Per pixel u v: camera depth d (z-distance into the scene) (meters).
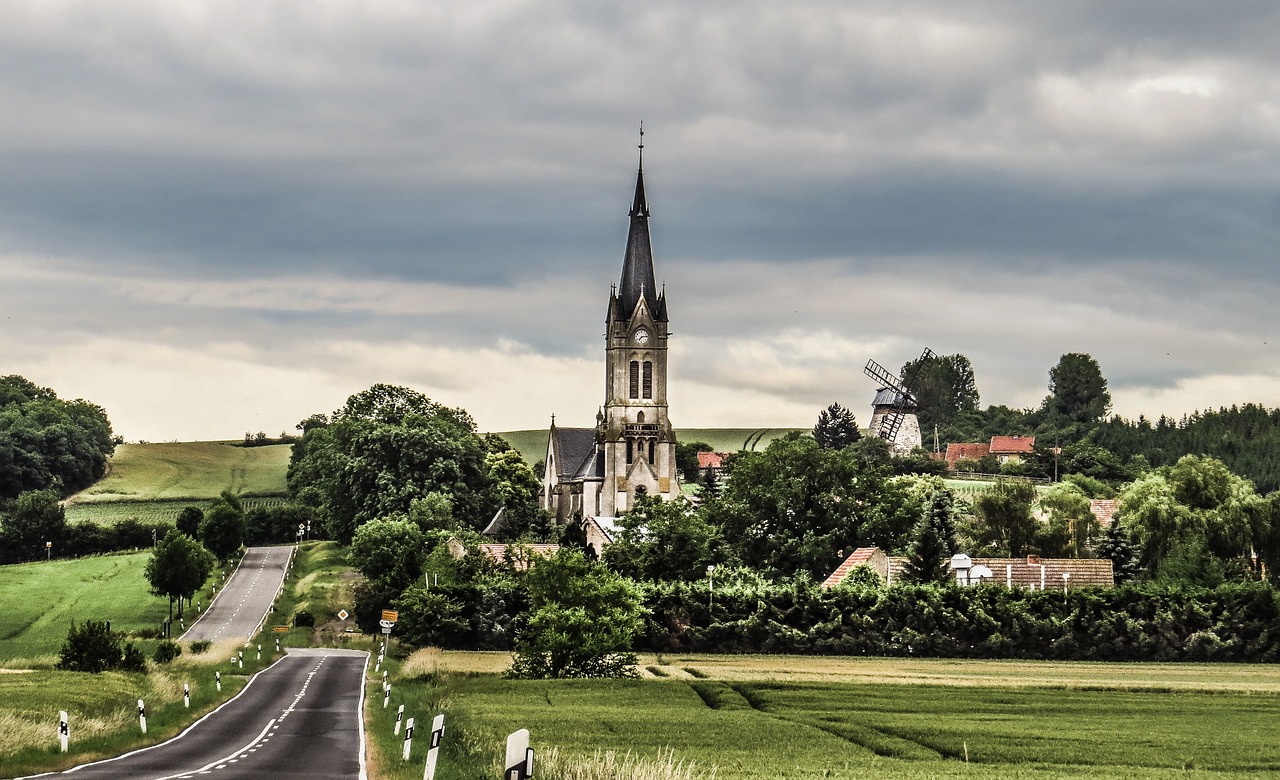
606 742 64.00
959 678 103.69
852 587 132.25
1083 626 126.62
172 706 75.56
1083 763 61.75
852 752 63.19
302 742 59.22
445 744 57.84
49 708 65.50
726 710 80.50
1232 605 127.62
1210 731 73.31
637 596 116.00
